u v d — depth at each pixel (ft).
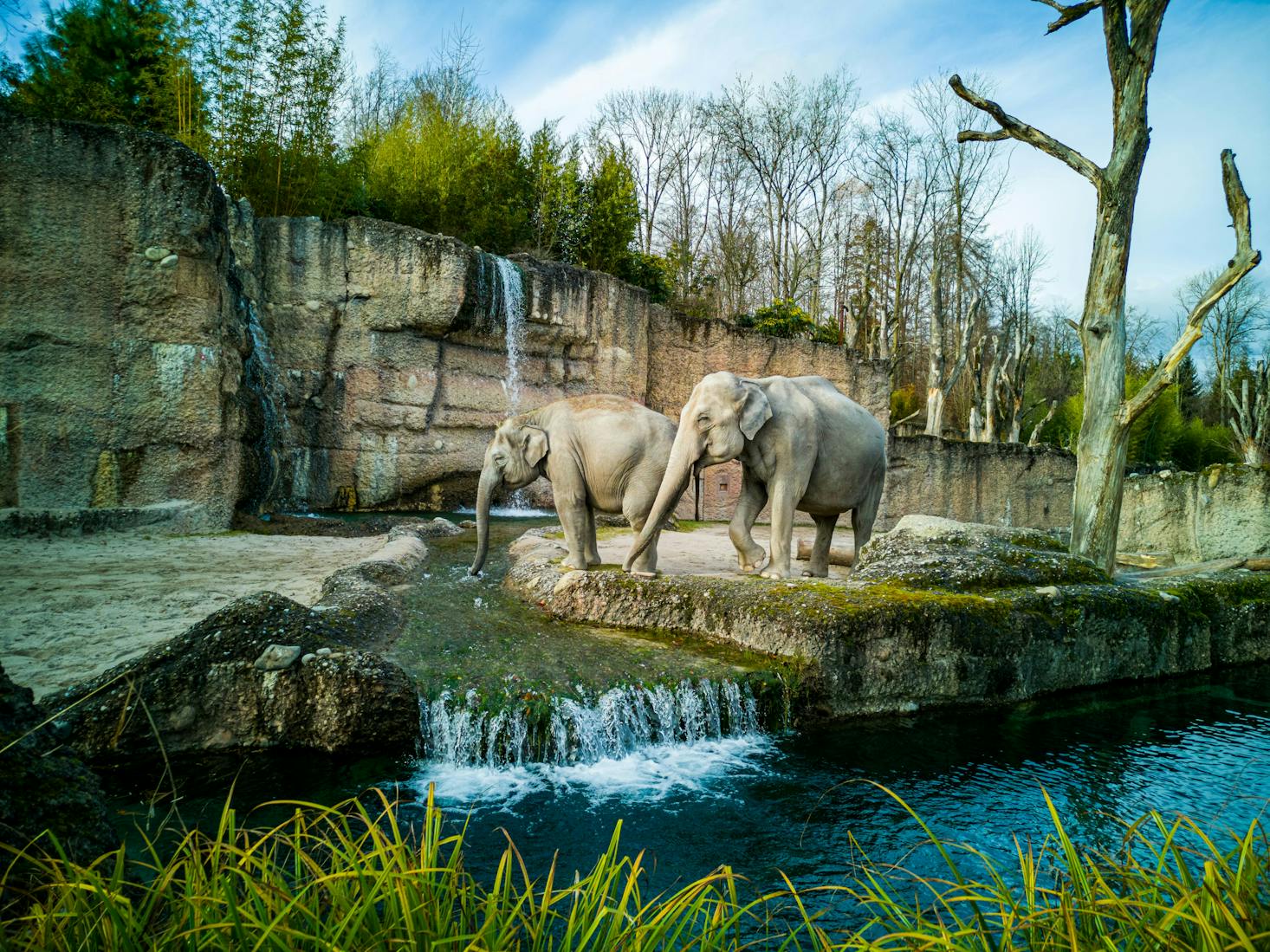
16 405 36.91
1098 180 32.48
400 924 6.37
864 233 130.62
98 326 38.75
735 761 17.24
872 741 18.74
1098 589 24.91
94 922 6.27
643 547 25.31
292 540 38.63
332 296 54.08
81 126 38.19
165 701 15.81
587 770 16.48
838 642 19.86
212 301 41.42
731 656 20.51
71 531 35.65
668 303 93.81
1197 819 14.97
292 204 58.03
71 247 38.04
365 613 20.51
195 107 54.08
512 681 17.81
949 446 88.22
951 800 15.61
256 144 56.54
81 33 53.78
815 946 8.53
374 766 16.10
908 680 20.72
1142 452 131.95
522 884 11.82
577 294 63.62
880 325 132.26
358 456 55.06
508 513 58.95
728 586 22.72
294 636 17.28
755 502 28.71
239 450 43.50
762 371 77.97
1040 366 164.55
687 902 7.48
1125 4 31.81
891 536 27.25
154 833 12.65
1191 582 28.76
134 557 31.07
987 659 21.71
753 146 126.31
